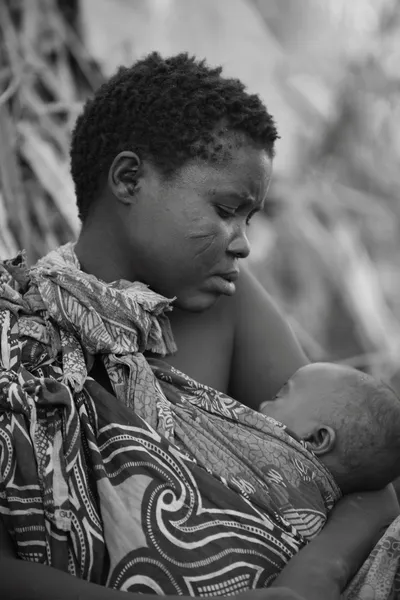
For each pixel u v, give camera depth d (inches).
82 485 70.8
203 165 76.7
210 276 79.0
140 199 77.9
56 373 74.9
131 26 162.6
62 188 124.4
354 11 199.3
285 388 86.4
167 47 170.4
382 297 182.9
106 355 76.8
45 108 129.5
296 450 80.5
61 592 67.9
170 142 76.7
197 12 179.5
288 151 190.5
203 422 77.5
